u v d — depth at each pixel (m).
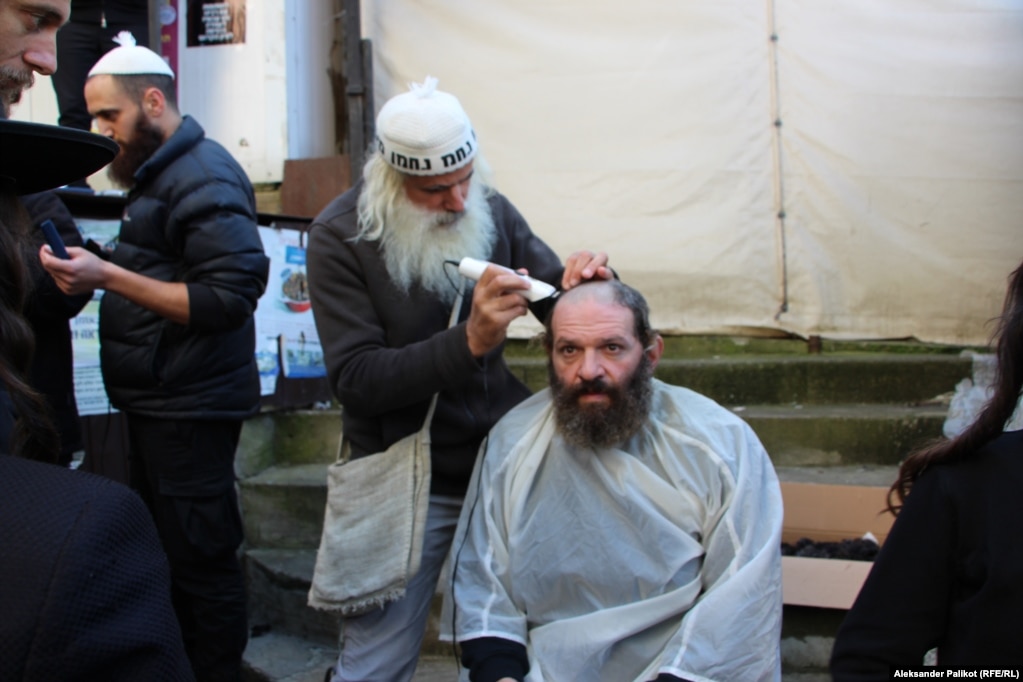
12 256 0.88
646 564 1.76
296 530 3.46
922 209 4.14
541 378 3.98
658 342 1.94
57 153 0.89
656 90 4.25
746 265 4.24
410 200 2.04
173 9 4.44
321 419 3.80
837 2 4.12
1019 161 4.08
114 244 3.12
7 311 0.88
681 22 4.22
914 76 4.11
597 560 1.78
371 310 2.05
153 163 2.41
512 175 4.38
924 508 1.22
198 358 2.41
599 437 1.80
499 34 4.36
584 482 1.84
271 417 3.79
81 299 2.33
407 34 4.44
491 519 1.90
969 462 1.22
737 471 1.78
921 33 4.09
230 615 2.54
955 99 4.09
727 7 4.18
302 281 3.84
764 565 1.66
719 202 4.24
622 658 1.75
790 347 4.25
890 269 4.17
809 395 3.89
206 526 2.46
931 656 1.70
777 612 1.67
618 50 4.28
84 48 4.00
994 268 4.11
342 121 4.82
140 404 2.42
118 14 4.05
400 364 1.90
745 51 4.19
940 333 4.16
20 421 0.93
